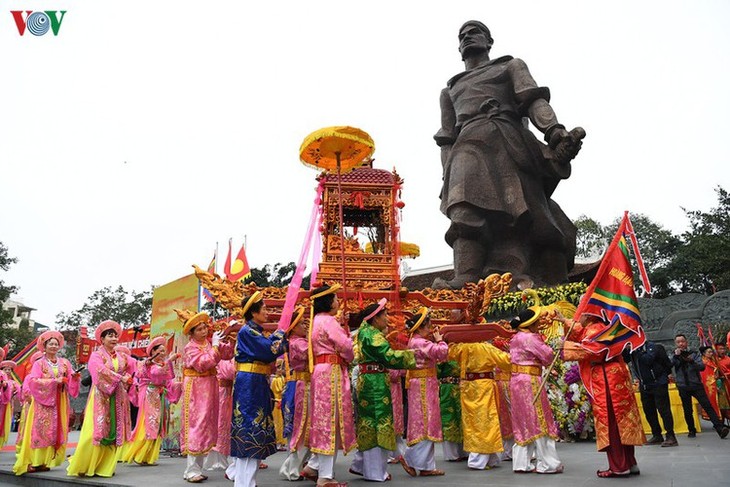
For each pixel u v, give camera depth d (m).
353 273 8.88
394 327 8.55
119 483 7.19
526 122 20.14
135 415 11.79
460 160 18.23
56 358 9.15
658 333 20.66
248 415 5.99
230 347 7.88
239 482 5.91
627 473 6.39
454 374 8.85
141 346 14.44
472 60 20.89
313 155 8.69
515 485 6.10
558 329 11.27
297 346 6.91
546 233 17.52
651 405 10.03
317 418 6.22
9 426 13.62
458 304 9.23
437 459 9.27
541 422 7.12
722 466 7.00
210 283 8.43
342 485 6.07
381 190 9.44
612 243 6.88
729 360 13.83
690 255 39.50
